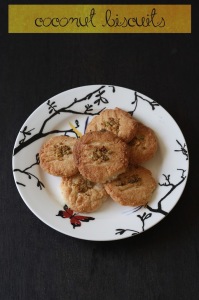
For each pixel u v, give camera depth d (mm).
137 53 564
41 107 505
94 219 450
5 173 494
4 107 532
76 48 566
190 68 555
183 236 453
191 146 505
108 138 470
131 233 435
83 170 457
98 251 447
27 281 436
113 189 455
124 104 510
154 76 550
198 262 441
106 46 568
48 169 473
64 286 433
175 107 531
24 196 460
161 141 490
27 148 487
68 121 511
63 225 442
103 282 434
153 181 465
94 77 550
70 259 445
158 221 442
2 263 445
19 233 460
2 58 561
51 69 554
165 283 432
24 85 545
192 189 480
